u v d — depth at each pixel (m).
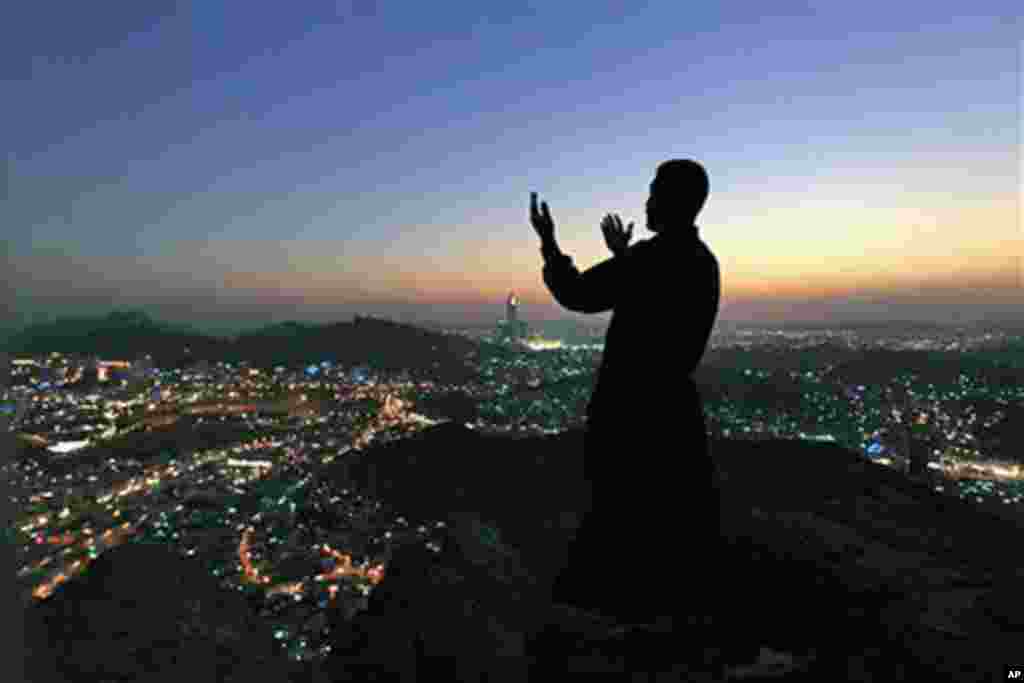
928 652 2.24
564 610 2.77
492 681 2.51
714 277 2.80
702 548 2.78
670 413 2.75
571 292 2.81
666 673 2.32
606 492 2.82
